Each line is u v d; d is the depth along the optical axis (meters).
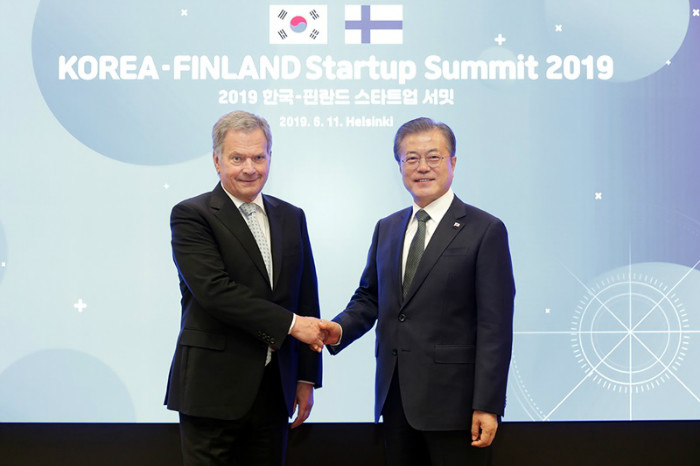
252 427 2.19
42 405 2.76
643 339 2.80
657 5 2.84
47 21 2.80
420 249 2.21
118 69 2.80
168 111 2.80
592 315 2.79
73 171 2.78
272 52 2.83
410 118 2.83
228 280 2.09
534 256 2.80
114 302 2.78
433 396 2.08
